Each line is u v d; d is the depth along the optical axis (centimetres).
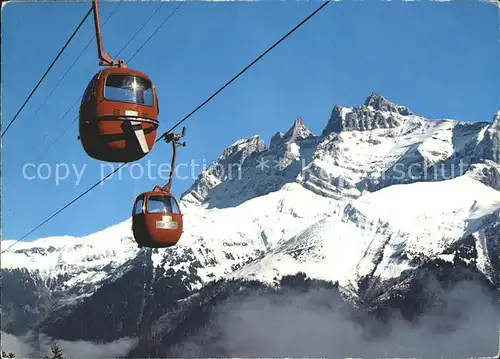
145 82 2661
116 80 2616
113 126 2594
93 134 2616
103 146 2620
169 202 3494
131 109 2603
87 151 2691
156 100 2684
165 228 3444
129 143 2612
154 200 3466
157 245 3478
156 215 3431
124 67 2686
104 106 2589
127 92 2612
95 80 2636
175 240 3478
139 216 3459
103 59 2673
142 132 2612
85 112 2617
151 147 2666
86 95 2641
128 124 2594
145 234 3453
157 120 2675
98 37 2669
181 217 3512
